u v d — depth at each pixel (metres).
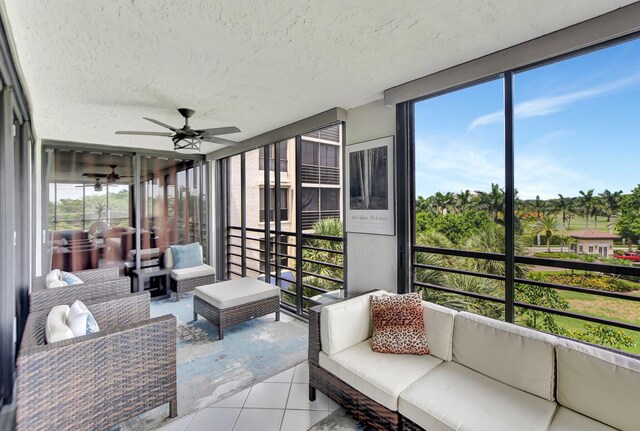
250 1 1.56
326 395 2.16
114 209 4.88
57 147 4.43
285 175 5.60
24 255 2.86
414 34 1.93
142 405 1.96
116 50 2.02
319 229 4.92
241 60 2.21
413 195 2.92
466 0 1.61
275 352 3.05
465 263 2.76
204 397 2.33
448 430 1.49
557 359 1.64
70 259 4.51
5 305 1.96
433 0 1.60
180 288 4.73
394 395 1.72
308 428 1.99
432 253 2.79
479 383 1.80
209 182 5.95
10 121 1.93
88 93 2.72
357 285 3.30
